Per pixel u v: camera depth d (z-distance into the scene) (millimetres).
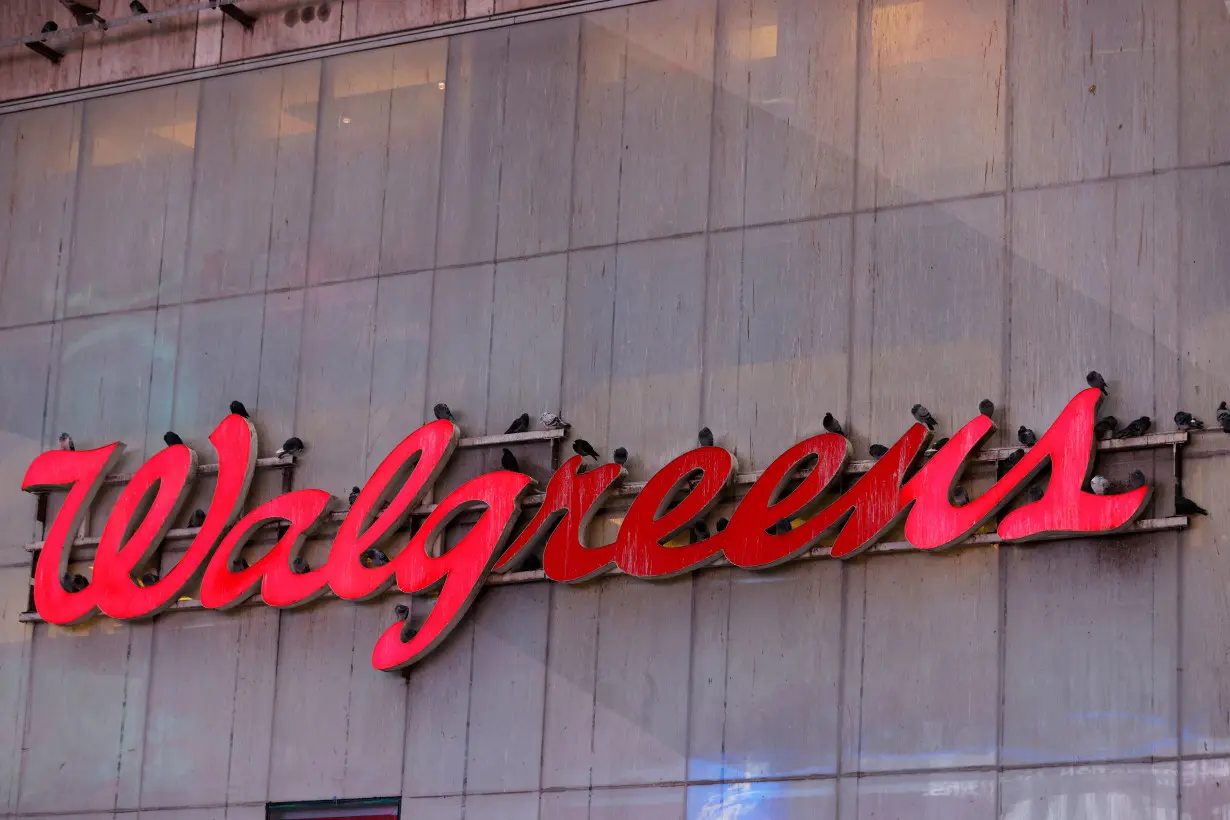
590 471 15664
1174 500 13852
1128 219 14680
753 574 15141
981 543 14336
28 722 17547
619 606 15547
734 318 15891
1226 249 14297
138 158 18859
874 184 15664
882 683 14469
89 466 17703
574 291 16578
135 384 18188
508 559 15758
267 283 17906
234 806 16484
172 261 18391
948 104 15570
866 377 15242
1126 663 13758
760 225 16031
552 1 17406
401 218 17484
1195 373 14141
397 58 17953
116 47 19266
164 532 17219
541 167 17031
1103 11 15203
